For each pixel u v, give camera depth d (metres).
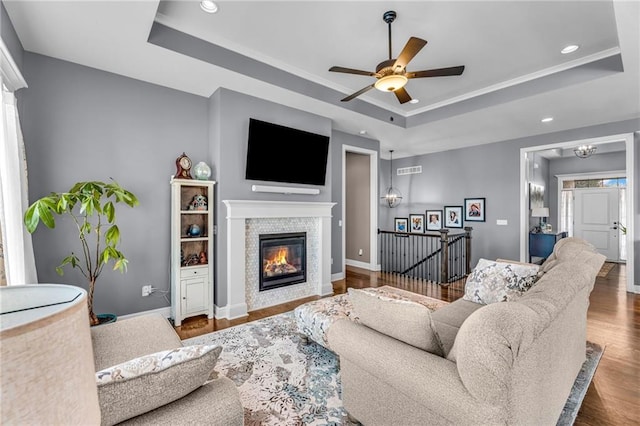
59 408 0.40
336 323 1.75
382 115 4.73
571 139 5.03
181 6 2.48
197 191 3.63
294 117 4.15
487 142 6.05
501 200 5.91
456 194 6.64
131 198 2.71
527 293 1.53
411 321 1.43
